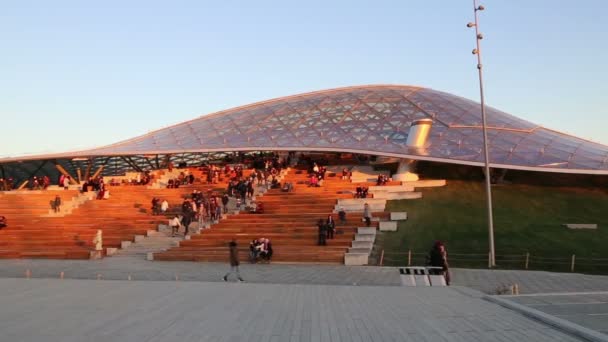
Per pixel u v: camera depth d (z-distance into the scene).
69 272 21.41
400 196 35.41
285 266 24.25
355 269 22.95
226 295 13.80
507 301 12.40
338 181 40.62
